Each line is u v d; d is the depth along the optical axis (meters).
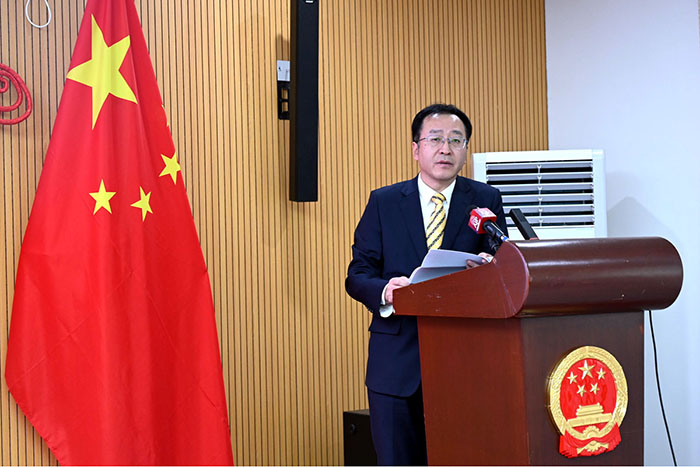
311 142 3.37
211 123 3.31
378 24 3.80
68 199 2.73
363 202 3.72
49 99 2.90
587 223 3.87
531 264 1.46
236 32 3.39
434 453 1.82
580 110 4.16
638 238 1.62
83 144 2.77
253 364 3.38
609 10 4.02
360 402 3.66
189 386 2.89
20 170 2.83
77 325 2.71
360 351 3.67
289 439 3.46
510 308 1.50
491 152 3.98
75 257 2.72
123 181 2.81
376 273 2.51
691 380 3.64
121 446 2.71
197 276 2.93
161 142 2.92
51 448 2.67
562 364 1.54
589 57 4.12
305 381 3.52
